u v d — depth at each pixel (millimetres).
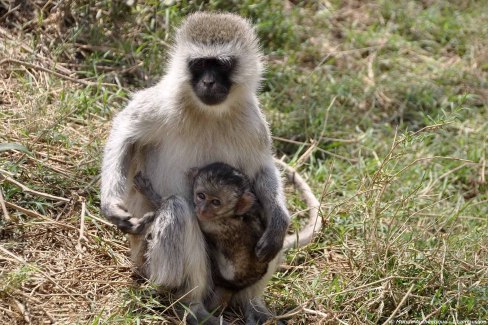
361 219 11117
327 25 16703
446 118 11156
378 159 12727
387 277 9531
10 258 9039
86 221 10172
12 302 8422
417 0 18469
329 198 11938
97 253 9750
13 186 10211
